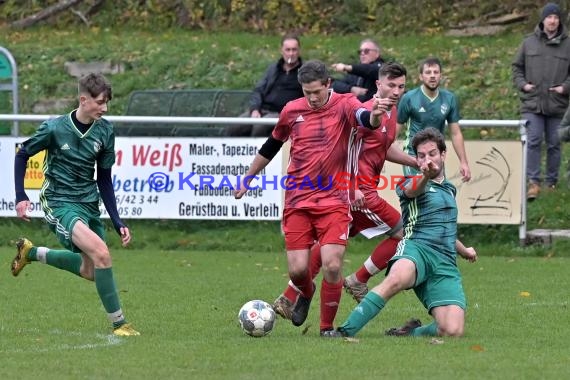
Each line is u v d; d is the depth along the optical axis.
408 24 55.97
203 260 34.22
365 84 34.97
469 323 22.59
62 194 21.31
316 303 26.02
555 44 38.28
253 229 37.84
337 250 20.41
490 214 35.28
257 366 17.52
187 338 20.55
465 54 49.84
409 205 21.00
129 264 33.19
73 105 49.81
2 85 44.34
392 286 20.42
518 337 20.78
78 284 28.78
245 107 43.59
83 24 61.69
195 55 52.41
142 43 55.00
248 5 59.50
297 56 38.19
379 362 17.84
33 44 56.06
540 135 38.56
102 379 16.58
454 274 20.89
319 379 16.50
